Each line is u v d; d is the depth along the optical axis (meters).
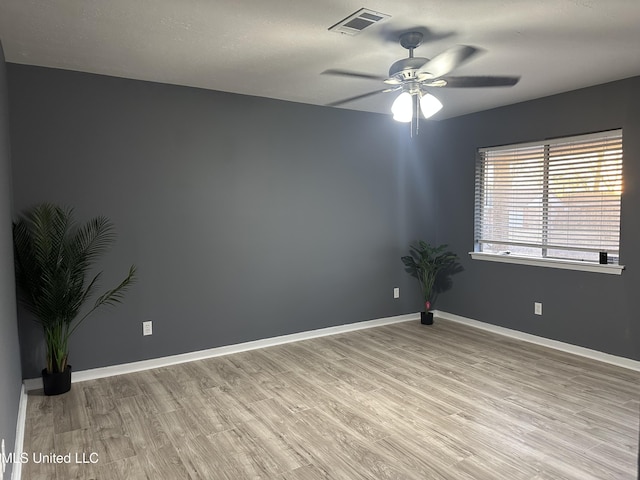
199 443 2.56
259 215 4.26
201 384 3.42
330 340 4.54
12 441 2.23
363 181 4.90
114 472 2.28
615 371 3.62
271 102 4.26
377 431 2.69
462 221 5.12
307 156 4.51
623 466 2.30
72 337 3.46
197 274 3.96
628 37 2.72
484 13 2.38
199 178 3.93
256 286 4.28
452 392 3.24
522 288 4.51
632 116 3.58
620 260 3.71
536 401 3.07
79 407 3.01
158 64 3.23
